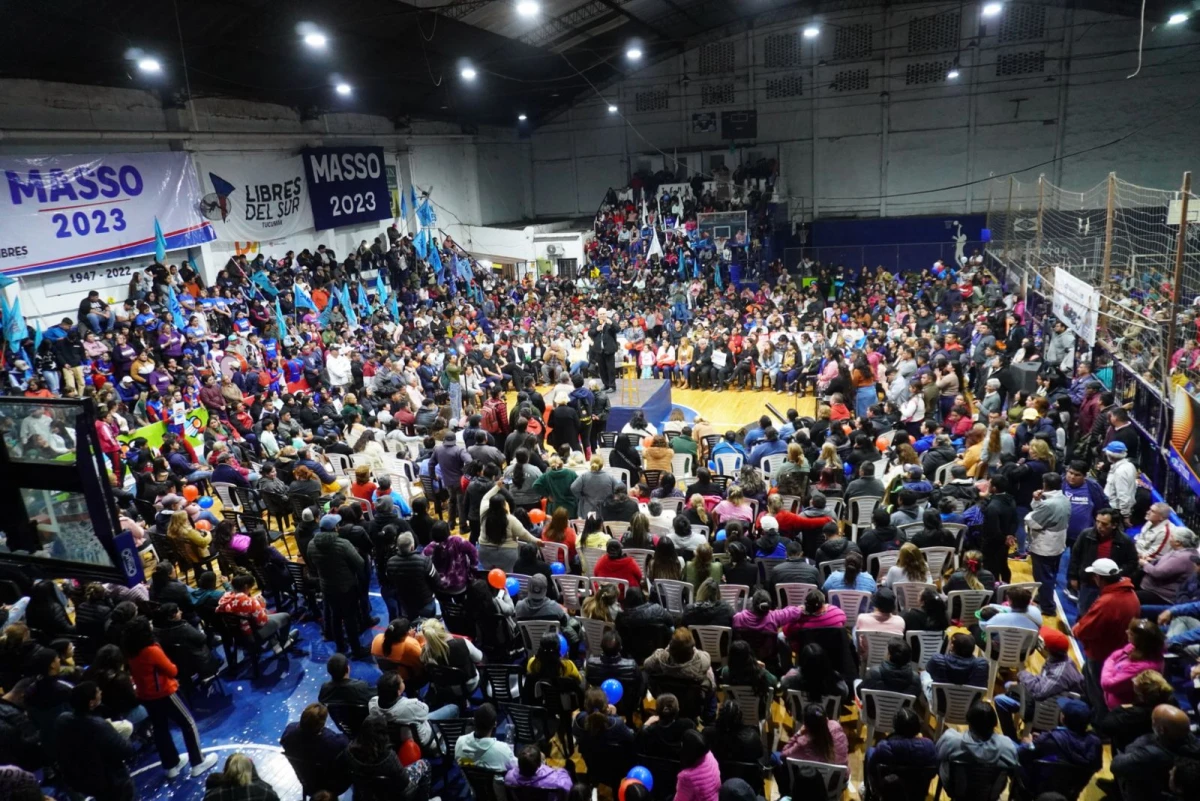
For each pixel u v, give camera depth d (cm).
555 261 3167
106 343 1582
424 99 2780
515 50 2570
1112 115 2912
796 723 614
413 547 766
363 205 2609
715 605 677
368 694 612
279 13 1717
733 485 885
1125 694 555
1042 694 577
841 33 3156
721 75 3344
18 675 642
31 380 1395
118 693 596
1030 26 2930
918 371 1485
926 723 642
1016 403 1248
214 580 805
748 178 3219
